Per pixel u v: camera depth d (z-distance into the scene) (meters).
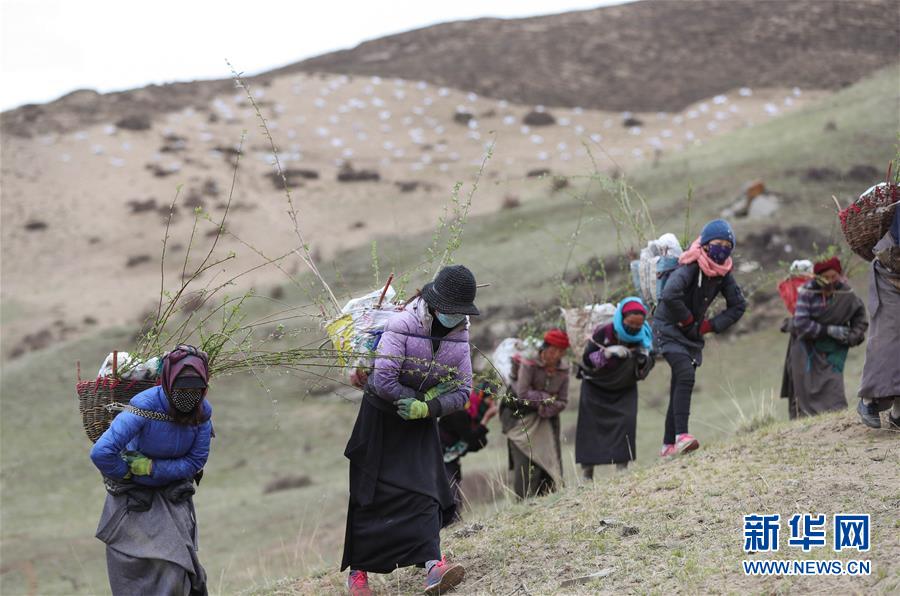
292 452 29.05
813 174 42.34
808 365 10.90
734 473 7.75
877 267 7.85
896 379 7.64
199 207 6.66
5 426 33.47
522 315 32.03
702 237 9.63
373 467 6.43
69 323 54.09
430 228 55.03
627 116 95.75
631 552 6.38
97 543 21.77
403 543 6.37
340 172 77.75
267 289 38.56
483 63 117.50
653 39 124.00
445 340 6.45
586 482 9.72
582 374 10.44
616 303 11.84
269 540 19.86
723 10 129.25
